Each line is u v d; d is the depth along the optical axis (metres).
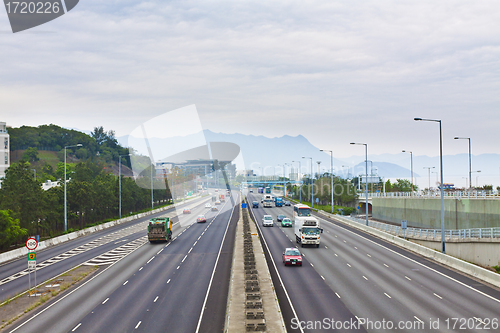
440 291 31.50
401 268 40.34
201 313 26.38
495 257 47.94
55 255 50.81
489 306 27.50
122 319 25.25
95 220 93.19
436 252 44.88
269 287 31.14
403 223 61.75
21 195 59.56
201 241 59.25
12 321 25.39
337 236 65.00
